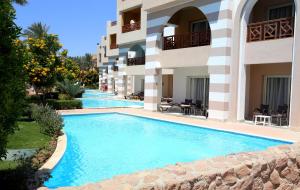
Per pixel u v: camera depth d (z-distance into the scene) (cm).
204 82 1908
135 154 948
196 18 1903
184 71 2034
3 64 400
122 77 3186
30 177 521
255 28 1356
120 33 3089
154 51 1858
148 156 927
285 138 1032
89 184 348
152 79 1889
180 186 358
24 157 674
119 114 1845
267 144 1057
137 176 371
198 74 1916
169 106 1877
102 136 1224
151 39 1881
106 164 830
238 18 1392
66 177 715
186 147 1052
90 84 6006
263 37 1345
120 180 357
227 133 1202
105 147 1034
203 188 380
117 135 1252
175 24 2022
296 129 1162
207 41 1594
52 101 1836
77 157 898
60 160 734
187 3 1612
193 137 1214
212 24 1472
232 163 431
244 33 1396
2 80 402
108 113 1850
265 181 458
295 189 510
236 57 1408
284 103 1458
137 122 1587
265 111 1418
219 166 416
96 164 829
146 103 1956
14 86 415
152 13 1861
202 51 1537
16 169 542
